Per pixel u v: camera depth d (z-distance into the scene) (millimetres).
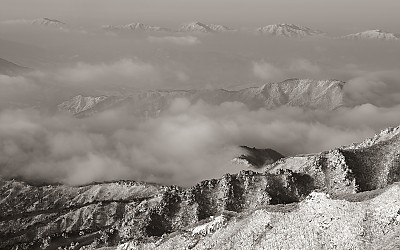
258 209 154875
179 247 155750
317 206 128750
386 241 104312
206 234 155750
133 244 175000
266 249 124562
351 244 108375
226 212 166250
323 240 114812
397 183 127562
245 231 140000
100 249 196750
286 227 128875
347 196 130500
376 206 116500
